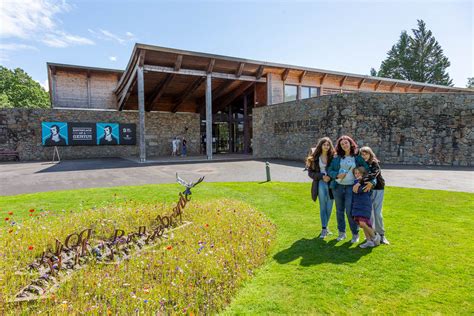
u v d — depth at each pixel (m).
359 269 3.87
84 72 25.66
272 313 2.95
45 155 22.42
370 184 4.43
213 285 3.40
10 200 7.80
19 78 50.00
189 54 19.44
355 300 3.15
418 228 5.40
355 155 4.80
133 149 26.06
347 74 26.39
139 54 18.58
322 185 5.23
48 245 4.46
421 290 3.31
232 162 18.55
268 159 20.48
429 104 15.55
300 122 19.12
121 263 3.91
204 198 8.22
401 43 50.31
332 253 4.46
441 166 14.96
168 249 4.27
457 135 15.30
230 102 29.30
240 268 3.85
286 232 5.54
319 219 6.33
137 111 26.06
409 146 15.84
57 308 2.88
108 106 26.77
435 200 7.46
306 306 3.06
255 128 23.39
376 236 4.71
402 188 9.03
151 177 12.49
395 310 2.95
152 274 3.62
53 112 22.72
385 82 29.25
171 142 28.16
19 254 4.12
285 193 8.83
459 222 5.71
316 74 25.45
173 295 3.14
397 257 4.20
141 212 6.09
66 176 12.80
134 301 3.00
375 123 16.20
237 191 9.17
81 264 3.93
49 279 3.50
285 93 24.88
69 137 23.09
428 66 49.03
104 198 8.04
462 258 4.10
